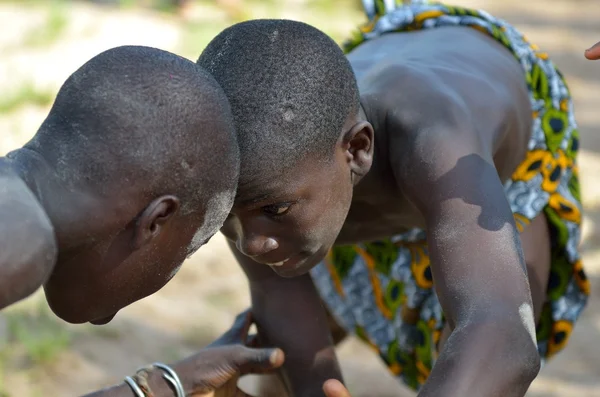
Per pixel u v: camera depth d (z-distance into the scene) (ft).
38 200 7.25
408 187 9.46
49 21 34.63
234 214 9.09
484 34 11.89
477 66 10.85
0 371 15.51
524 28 48.93
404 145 9.59
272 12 41.83
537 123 11.56
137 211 7.51
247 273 11.57
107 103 7.47
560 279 11.87
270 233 9.18
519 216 11.19
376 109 9.91
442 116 9.57
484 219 8.89
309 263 9.59
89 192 7.37
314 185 9.04
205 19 38.88
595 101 35.76
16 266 6.66
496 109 10.23
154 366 10.30
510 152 10.67
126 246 7.62
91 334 17.29
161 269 7.91
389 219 10.73
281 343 11.43
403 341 12.26
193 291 19.56
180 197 7.66
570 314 11.98
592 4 55.01
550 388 16.98
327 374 11.39
